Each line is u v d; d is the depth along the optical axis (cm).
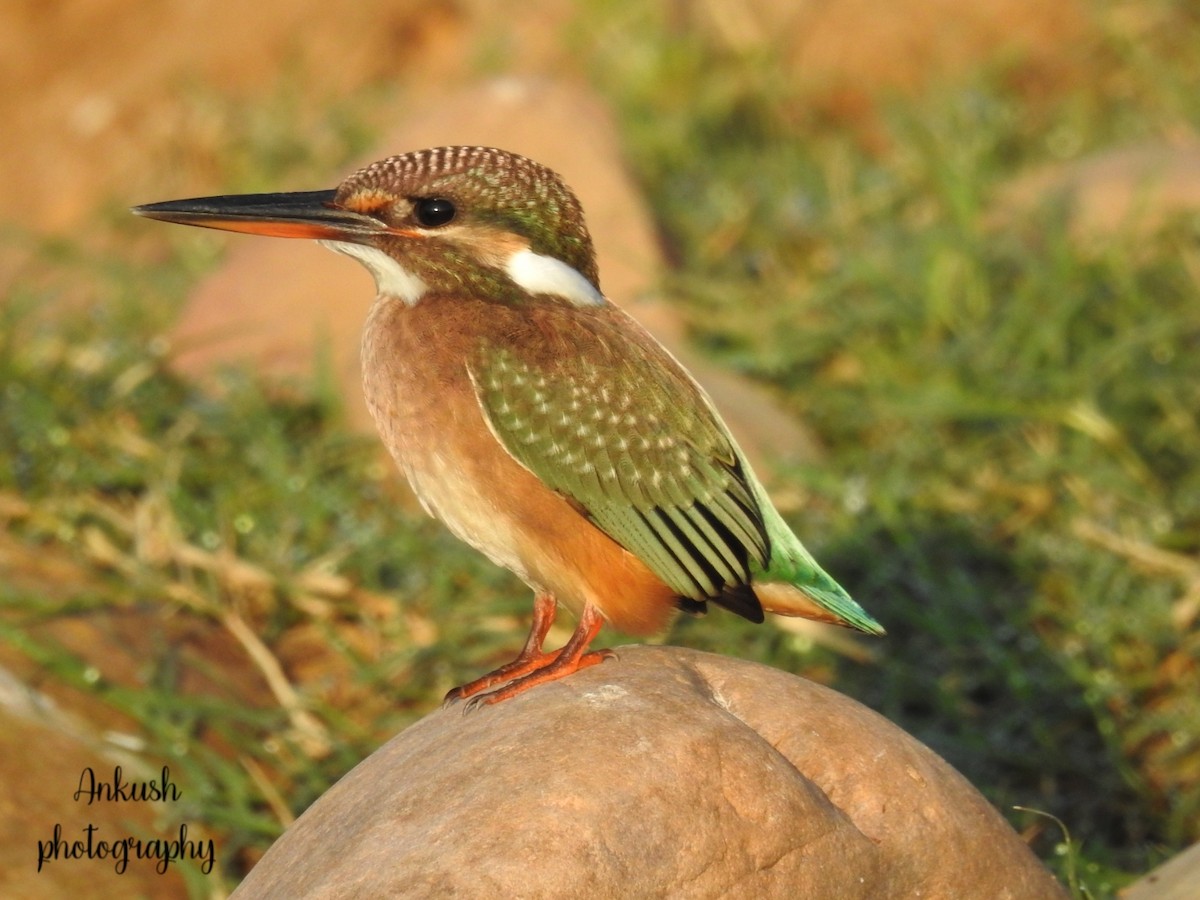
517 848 602
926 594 1152
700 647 1103
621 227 1466
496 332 792
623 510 788
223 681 1082
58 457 1239
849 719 685
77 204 1906
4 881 845
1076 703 1059
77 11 1989
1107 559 1163
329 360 1321
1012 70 1927
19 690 984
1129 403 1299
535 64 1981
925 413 1312
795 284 1516
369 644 1143
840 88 1942
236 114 1898
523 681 738
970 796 684
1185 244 1434
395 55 2038
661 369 812
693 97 1900
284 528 1199
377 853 616
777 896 622
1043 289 1388
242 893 668
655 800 619
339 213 822
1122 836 988
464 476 790
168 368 1355
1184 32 1906
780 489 1235
